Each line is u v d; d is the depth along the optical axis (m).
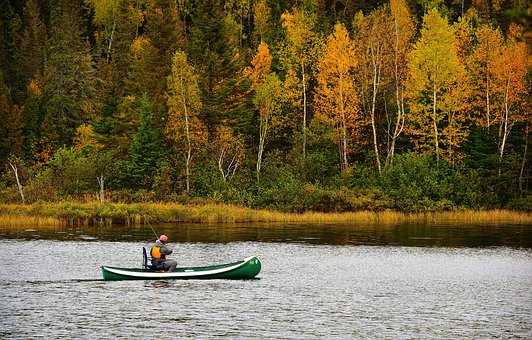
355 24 116.38
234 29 136.38
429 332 30.89
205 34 110.19
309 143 105.19
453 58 92.94
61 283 42.09
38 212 79.44
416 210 89.31
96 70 139.62
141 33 160.62
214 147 101.19
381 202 90.06
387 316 33.78
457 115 101.38
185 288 40.69
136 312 34.34
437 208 89.62
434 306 36.06
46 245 59.50
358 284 42.12
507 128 99.31
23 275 44.75
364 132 109.19
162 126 105.69
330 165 102.69
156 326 31.58
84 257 52.81
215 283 42.34
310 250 57.12
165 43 119.00
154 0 157.38
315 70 110.88
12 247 58.09
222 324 32.00
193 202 91.44
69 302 36.66
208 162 102.56
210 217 82.56
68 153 100.00
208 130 105.81
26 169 102.56
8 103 123.25
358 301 37.12
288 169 100.00
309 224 80.31
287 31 106.62
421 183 92.44
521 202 89.50
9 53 157.38
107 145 107.25
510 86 93.25
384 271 46.94
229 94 105.50
